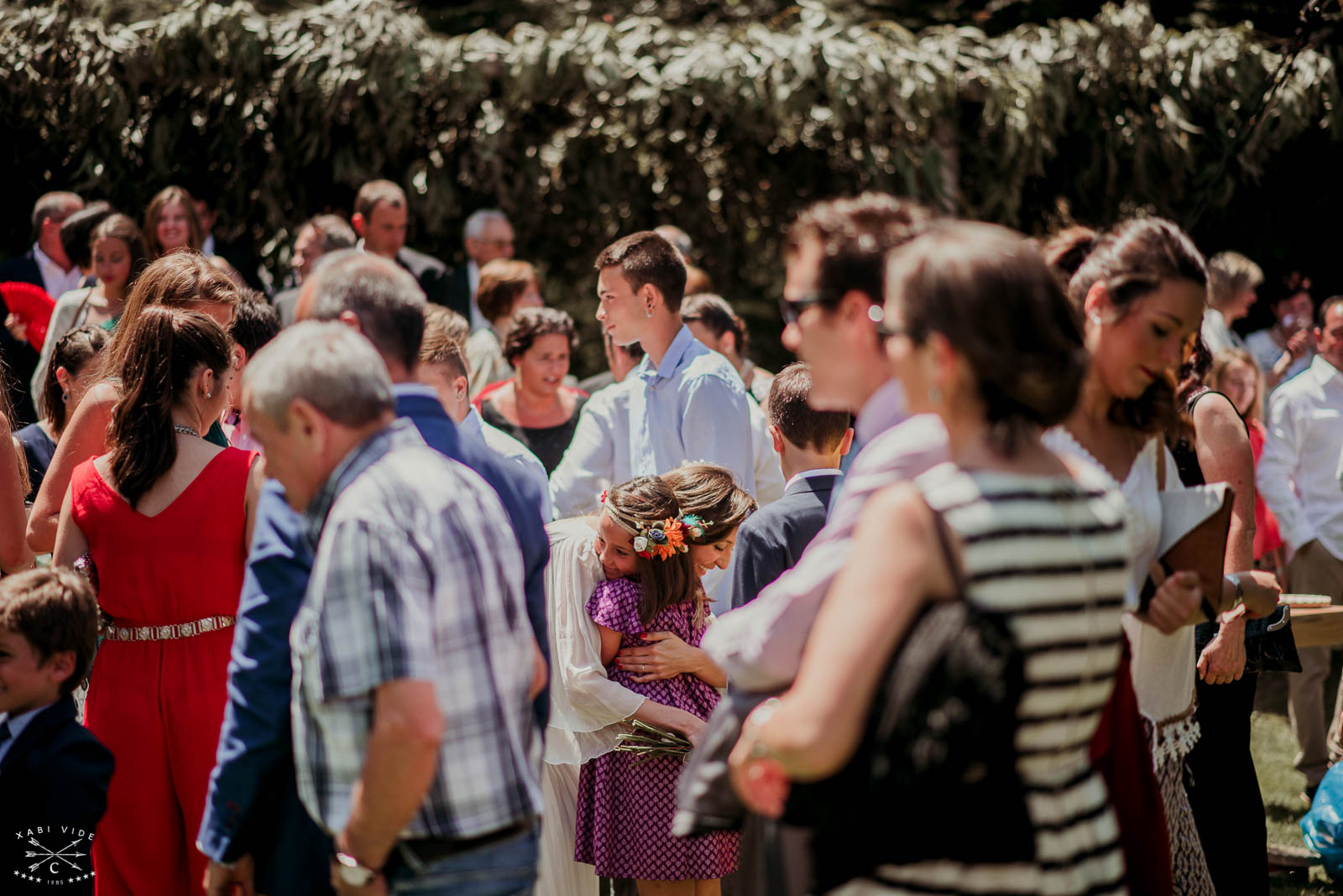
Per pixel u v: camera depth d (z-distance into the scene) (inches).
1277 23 403.2
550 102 382.9
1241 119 361.7
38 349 279.9
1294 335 331.3
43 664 118.6
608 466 212.4
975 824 74.5
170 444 132.0
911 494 74.2
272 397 91.5
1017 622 72.2
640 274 194.1
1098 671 78.0
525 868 96.1
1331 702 287.4
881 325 88.3
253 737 98.0
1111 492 82.1
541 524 111.7
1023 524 73.7
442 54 362.0
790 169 415.2
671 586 148.8
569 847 154.6
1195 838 118.0
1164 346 100.0
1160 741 114.7
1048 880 75.9
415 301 103.8
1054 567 74.2
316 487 93.9
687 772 93.7
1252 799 152.8
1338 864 189.3
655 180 413.4
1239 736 152.5
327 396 91.3
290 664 98.0
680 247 326.6
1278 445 255.0
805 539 140.7
